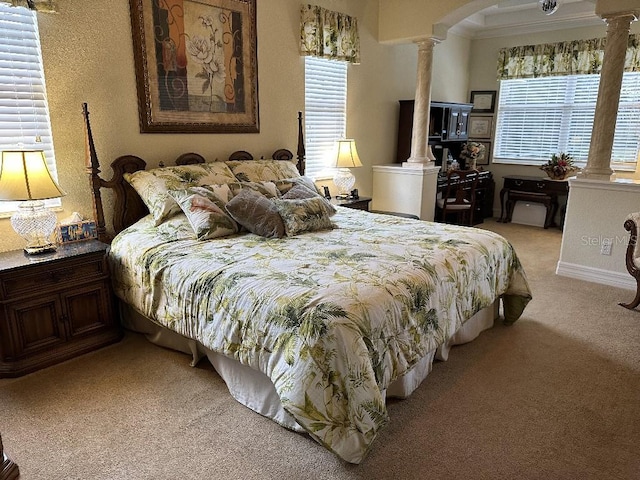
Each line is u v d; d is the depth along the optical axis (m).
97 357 2.70
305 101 4.56
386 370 1.93
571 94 6.41
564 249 4.24
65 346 2.65
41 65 2.77
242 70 3.87
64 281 2.60
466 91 7.28
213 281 2.21
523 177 6.68
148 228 2.94
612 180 3.96
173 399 2.27
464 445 1.94
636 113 5.86
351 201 4.56
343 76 4.96
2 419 2.11
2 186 2.37
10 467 1.19
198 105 3.60
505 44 6.81
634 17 3.69
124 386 2.39
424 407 2.20
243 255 2.50
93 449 1.91
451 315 2.38
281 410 2.04
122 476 1.76
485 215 7.18
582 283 4.06
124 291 2.79
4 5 2.58
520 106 6.89
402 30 5.01
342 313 1.81
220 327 2.13
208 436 2.00
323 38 4.45
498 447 1.92
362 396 1.74
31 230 2.55
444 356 2.63
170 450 1.91
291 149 4.48
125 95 3.17
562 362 2.65
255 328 1.97
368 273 2.17
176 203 3.01
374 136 5.52
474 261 2.62
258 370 1.99
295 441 1.97
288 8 4.18
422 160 5.25
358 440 1.74
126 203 3.21
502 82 6.98
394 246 2.66
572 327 3.13
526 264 4.65
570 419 2.12
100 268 2.76
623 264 3.91
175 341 2.72
